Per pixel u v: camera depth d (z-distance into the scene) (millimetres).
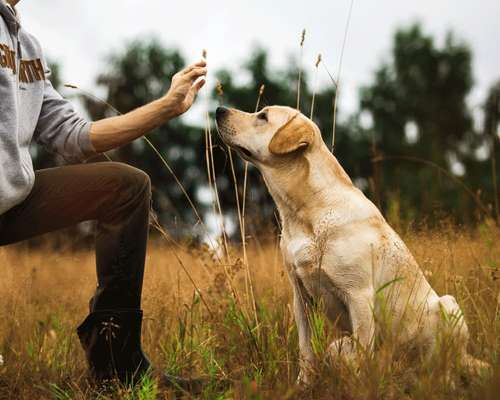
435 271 4199
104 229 3148
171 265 5402
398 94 32219
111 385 3127
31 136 3141
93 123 3285
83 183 3137
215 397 3033
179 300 4113
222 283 4031
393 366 3148
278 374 3230
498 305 3740
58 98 3371
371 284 3518
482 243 4895
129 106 29750
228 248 4242
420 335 3652
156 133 26609
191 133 26828
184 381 3229
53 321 4156
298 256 3572
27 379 3295
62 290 5387
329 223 3535
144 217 3166
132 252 3139
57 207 3152
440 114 31047
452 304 3680
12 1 3195
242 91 28250
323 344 3291
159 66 30453
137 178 3141
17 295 4336
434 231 4754
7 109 2945
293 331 3723
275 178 3771
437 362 2938
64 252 7098
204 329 3824
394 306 3598
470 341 3543
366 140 27672
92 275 5309
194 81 3328
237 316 3703
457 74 33000
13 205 3033
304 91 28125
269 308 4020
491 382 2658
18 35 3117
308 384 3061
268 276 4590
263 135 3844
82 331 3164
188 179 26344
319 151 3713
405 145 28188
